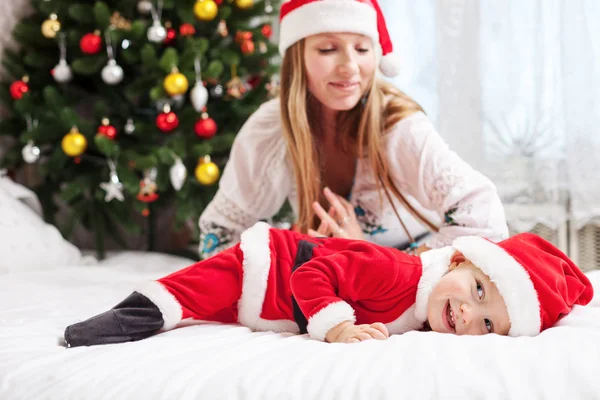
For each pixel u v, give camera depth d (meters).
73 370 0.88
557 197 2.58
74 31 2.63
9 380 0.87
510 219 2.64
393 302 1.13
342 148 1.68
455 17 2.73
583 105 2.52
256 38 2.84
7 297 1.49
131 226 2.66
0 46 2.84
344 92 1.52
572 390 0.75
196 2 2.58
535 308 1.01
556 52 2.57
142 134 2.64
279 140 1.73
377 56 1.74
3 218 2.18
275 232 1.27
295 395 0.77
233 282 1.20
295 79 1.60
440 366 0.80
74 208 2.67
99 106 2.63
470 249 1.07
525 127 2.63
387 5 2.83
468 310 1.02
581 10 2.51
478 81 2.70
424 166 1.52
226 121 2.82
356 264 1.13
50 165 2.61
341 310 1.06
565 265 1.15
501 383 0.76
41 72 2.77
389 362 0.84
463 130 2.72
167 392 0.79
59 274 1.92
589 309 1.10
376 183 1.62
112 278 1.91
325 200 1.74
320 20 1.49
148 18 2.85
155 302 1.12
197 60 2.50
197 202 2.65
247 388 0.79
